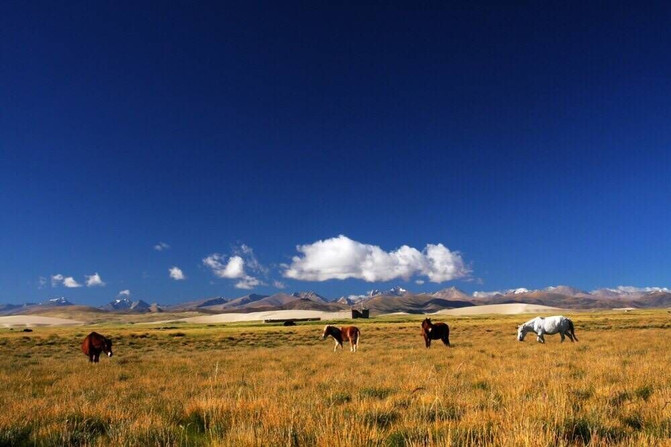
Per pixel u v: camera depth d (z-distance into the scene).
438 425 6.78
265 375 15.16
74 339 49.22
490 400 8.41
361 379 12.98
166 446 6.44
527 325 29.45
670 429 6.34
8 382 14.53
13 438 7.17
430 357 19.70
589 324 50.72
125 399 10.84
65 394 11.48
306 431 6.59
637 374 11.30
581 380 10.72
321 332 56.06
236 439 6.39
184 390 12.04
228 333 60.69
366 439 6.11
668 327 43.72
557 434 6.10
